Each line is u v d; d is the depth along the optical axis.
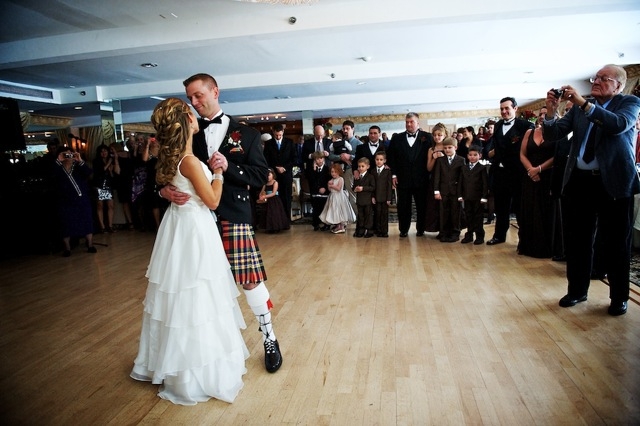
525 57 7.98
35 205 5.96
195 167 1.91
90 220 5.78
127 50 5.49
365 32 5.87
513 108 4.70
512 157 4.73
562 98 2.63
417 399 1.94
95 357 2.55
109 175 7.39
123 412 1.95
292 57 7.29
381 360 2.32
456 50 7.39
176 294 1.94
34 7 4.54
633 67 9.09
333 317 2.98
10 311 3.49
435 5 4.60
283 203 6.71
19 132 7.09
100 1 4.41
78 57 5.71
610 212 2.71
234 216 2.16
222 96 11.55
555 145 3.88
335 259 4.65
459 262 4.28
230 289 2.11
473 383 2.05
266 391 2.07
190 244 1.96
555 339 2.46
